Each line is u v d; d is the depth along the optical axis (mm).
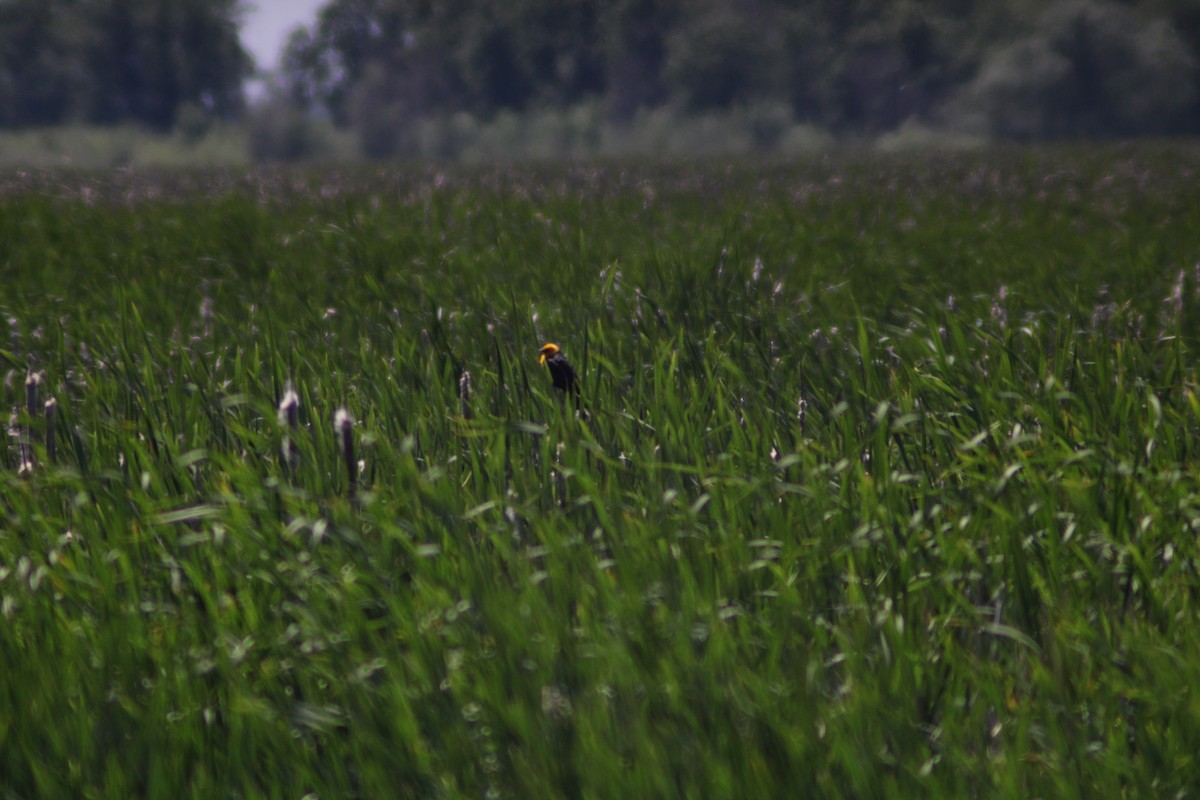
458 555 4059
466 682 3422
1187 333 7504
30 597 3875
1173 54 91562
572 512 4508
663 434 4848
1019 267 10953
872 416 5332
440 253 12117
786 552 3934
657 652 3484
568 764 3150
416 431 5195
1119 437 4688
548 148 91438
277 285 10328
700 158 43812
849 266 11375
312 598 3773
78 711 3355
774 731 3180
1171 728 3188
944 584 3846
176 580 3914
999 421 4809
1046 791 3088
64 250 13328
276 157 90875
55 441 5176
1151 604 3760
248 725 3389
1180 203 18641
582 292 9055
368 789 3152
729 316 7699
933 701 3506
